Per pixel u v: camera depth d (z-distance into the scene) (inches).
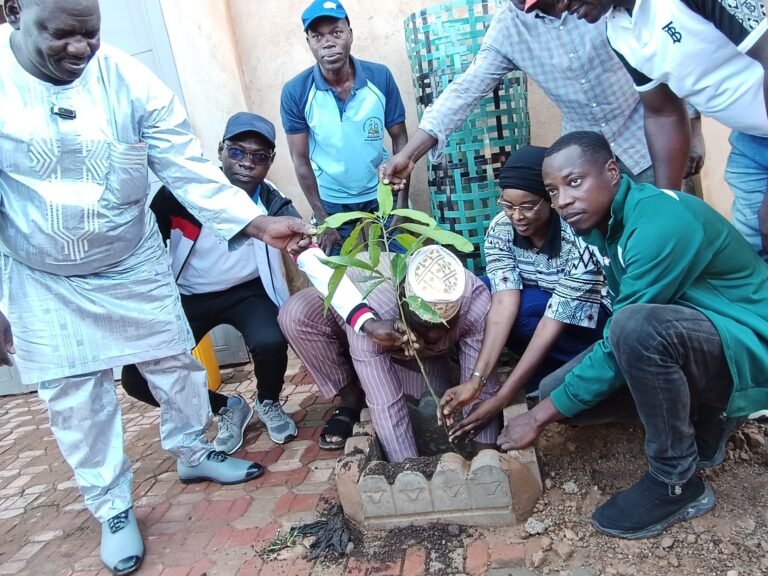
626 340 70.9
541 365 106.5
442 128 108.7
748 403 73.7
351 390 118.1
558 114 148.9
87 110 82.7
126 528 93.7
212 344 155.9
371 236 84.4
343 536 86.3
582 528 80.5
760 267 77.0
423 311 76.1
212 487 109.6
